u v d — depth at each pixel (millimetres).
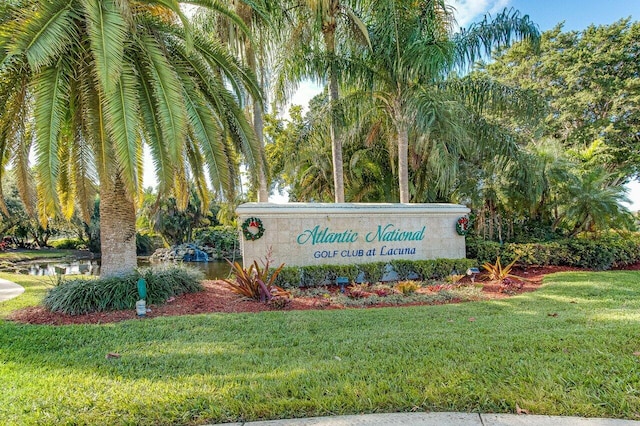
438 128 9961
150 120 6867
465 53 10727
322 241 9820
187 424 2777
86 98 6559
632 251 11930
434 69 9930
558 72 23219
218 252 26016
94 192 7066
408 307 6812
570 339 4297
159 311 6660
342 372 3543
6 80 6465
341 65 11070
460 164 13391
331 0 11164
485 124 11461
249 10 10938
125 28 5926
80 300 6512
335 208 9977
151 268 8156
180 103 6430
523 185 12125
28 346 4672
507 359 3754
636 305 6426
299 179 18562
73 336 5055
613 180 15008
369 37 11133
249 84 8312
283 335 4988
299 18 11656
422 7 10883
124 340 4859
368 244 10297
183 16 6355
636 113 20688
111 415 2873
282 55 11594
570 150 15664
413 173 14773
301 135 12008
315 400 2992
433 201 15641
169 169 6797
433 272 10219
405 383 3266
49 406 3006
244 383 3359
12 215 25500
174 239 29547
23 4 6004
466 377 3346
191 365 3885
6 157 7469
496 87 10992
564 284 8680
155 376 3596
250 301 7340
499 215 13641
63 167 8617
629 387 3068
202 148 6996
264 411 2879
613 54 21609
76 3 6043
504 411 2822
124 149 5918
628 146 20719
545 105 11117
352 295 7680
